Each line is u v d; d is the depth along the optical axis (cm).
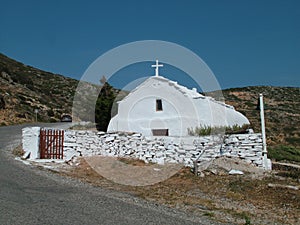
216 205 1123
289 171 1656
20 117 4347
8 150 1977
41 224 777
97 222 821
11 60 9519
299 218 1037
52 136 1752
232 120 2177
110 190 1229
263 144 1712
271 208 1134
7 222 775
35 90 6562
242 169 1609
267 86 6912
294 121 4119
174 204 1088
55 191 1123
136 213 928
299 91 6600
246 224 920
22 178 1283
